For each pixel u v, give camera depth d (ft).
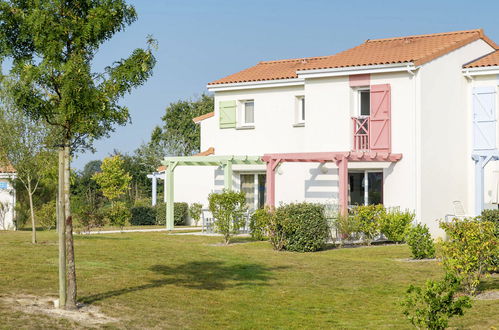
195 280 43.04
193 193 94.17
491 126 73.31
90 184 138.62
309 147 76.33
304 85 80.33
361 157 67.05
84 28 31.89
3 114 56.59
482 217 50.01
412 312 36.73
